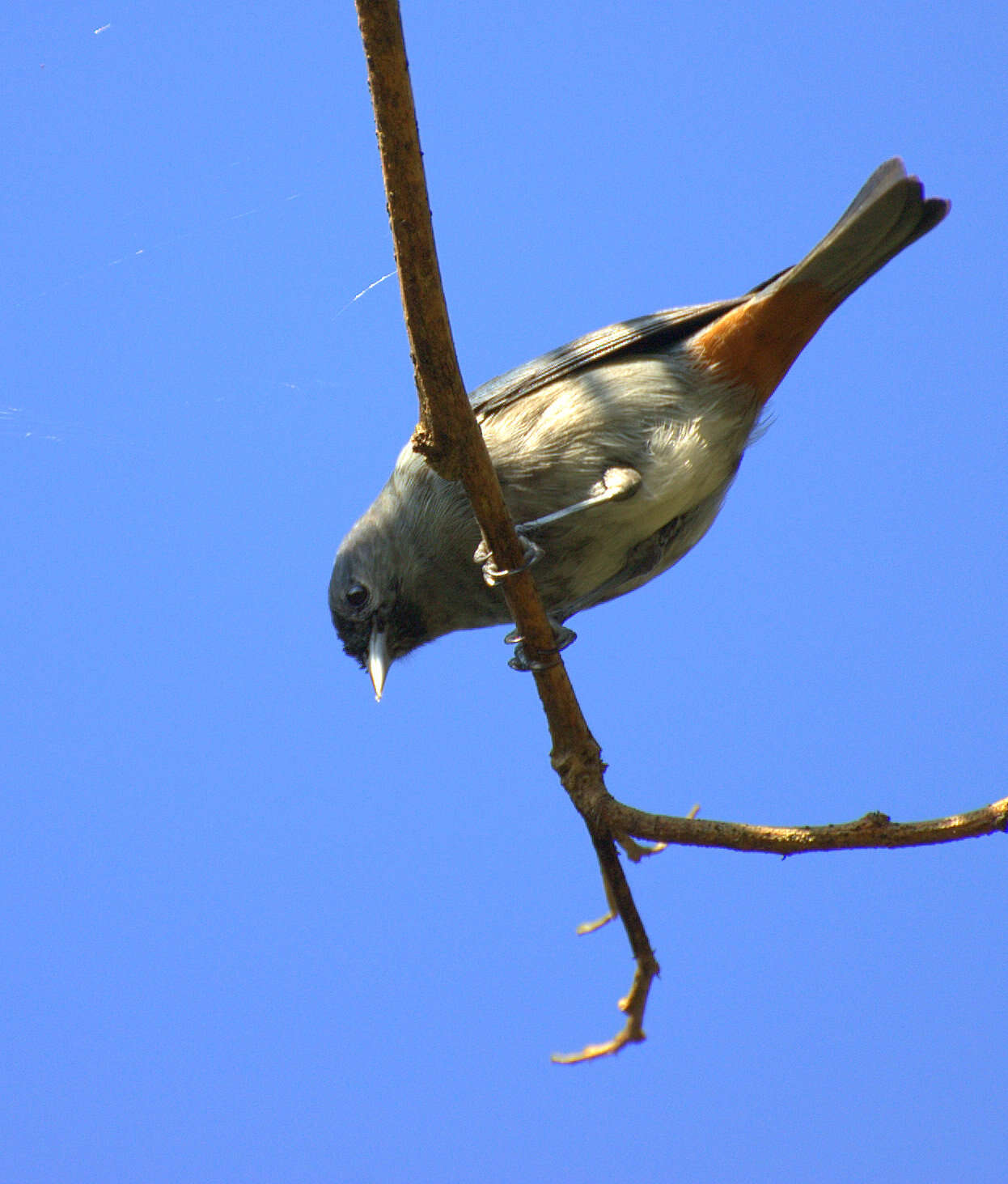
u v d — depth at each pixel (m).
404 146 5.99
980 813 6.18
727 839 6.89
